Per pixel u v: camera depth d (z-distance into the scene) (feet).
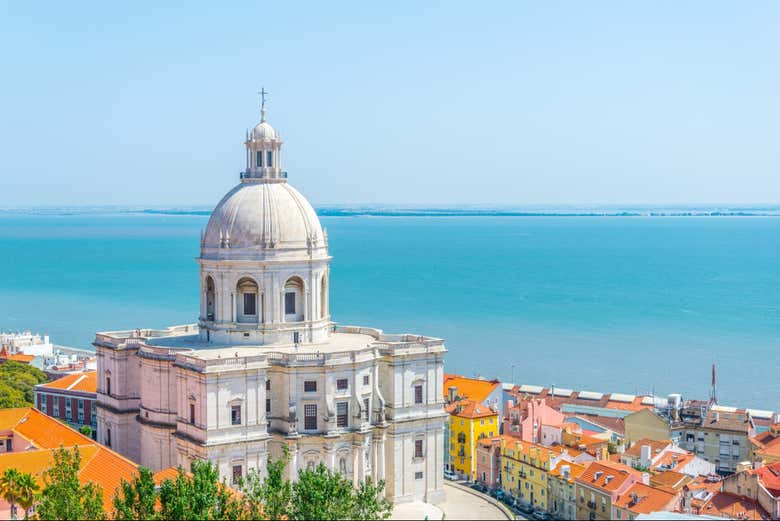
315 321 569.64
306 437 522.06
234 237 553.64
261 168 574.15
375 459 545.85
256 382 511.40
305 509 396.98
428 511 540.93
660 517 395.14
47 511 390.21
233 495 435.53
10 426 622.13
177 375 521.24
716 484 568.41
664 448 640.17
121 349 573.33
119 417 573.74
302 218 567.59
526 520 591.37
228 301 558.56
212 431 499.51
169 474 481.87
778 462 579.89
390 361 554.46
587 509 570.05
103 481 481.05
